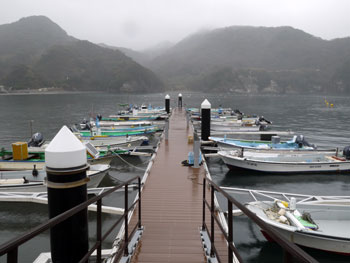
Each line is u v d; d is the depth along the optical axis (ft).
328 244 20.53
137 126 80.64
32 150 43.52
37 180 34.01
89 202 7.00
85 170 8.16
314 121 126.62
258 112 171.12
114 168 49.88
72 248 7.88
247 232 26.13
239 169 44.80
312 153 47.01
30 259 23.04
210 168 48.88
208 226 18.10
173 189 25.96
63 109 185.57
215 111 119.44
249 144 53.42
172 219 19.29
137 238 15.71
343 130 100.32
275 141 52.80
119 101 282.56
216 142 51.90
